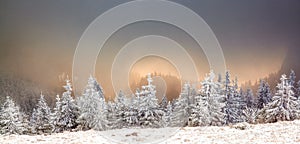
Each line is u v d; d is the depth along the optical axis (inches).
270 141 347.9
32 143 364.2
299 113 565.3
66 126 651.5
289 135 378.6
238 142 348.2
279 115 564.4
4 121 651.5
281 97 568.7
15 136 420.8
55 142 368.8
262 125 469.1
